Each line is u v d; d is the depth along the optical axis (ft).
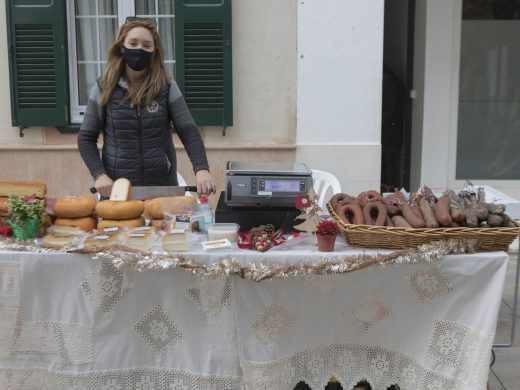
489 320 7.10
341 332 7.52
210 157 15.90
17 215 7.50
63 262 7.28
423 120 16.81
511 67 16.97
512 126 17.26
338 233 8.05
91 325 7.41
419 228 7.20
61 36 15.14
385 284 7.32
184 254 7.17
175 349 7.52
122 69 9.64
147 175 9.96
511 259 15.17
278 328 7.39
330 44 15.30
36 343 7.54
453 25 16.35
